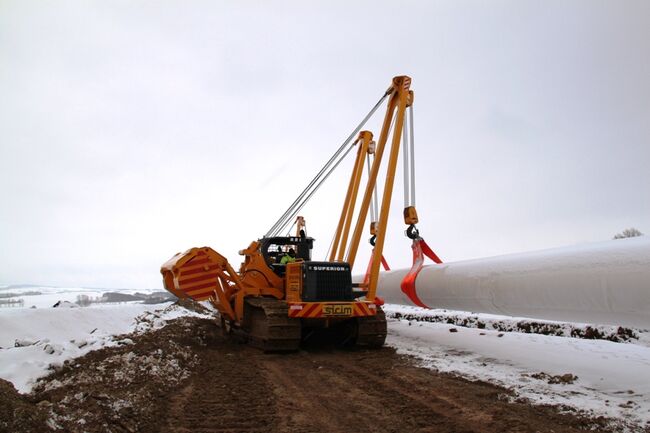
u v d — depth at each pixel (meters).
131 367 7.06
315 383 7.06
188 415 5.44
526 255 6.72
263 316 10.28
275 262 12.20
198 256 10.82
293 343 9.92
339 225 14.13
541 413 5.40
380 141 11.95
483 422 5.11
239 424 5.13
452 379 7.23
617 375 7.14
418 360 8.91
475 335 12.09
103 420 4.74
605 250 5.45
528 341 10.64
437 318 18.23
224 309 11.27
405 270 10.30
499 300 6.92
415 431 4.89
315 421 5.24
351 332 10.70
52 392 5.44
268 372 7.90
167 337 10.95
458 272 7.96
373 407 5.76
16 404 4.14
